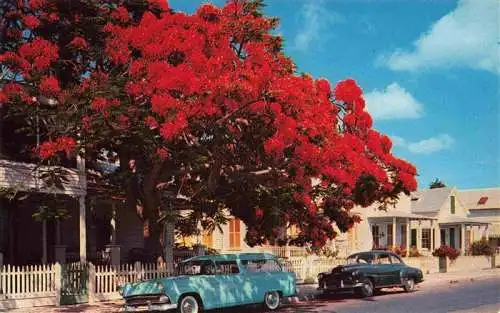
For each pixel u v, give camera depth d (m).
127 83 17.30
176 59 18.12
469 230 54.22
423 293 25.05
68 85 18.38
